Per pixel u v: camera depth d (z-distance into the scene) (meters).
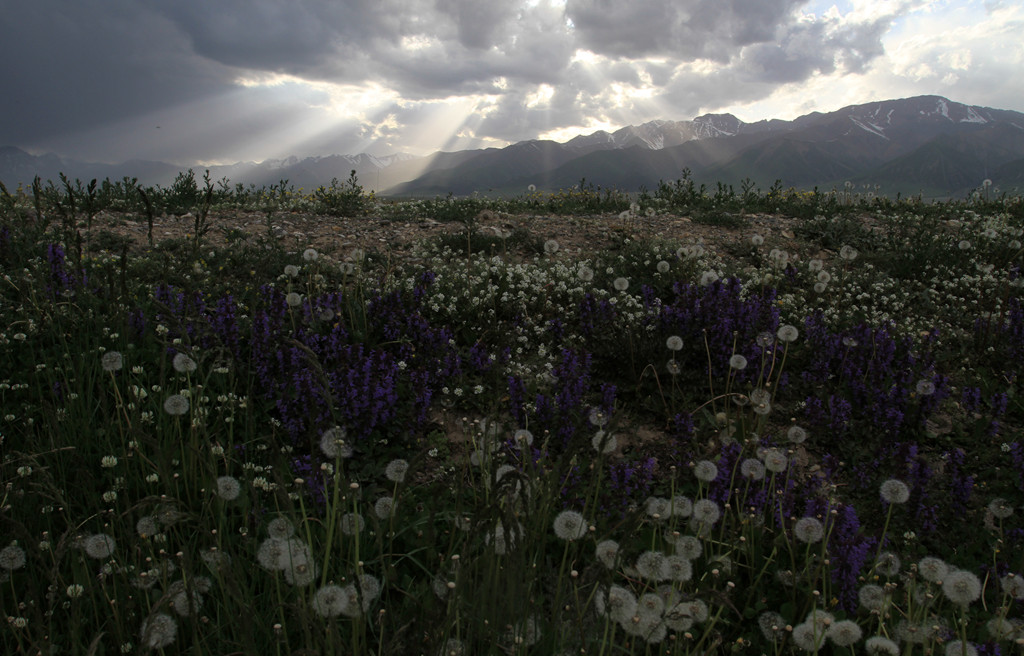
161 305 3.46
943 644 2.76
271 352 4.85
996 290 8.38
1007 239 10.78
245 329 5.44
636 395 5.55
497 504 2.18
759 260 10.38
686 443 4.69
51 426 3.46
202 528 2.38
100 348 4.71
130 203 11.71
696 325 5.93
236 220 11.27
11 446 3.80
